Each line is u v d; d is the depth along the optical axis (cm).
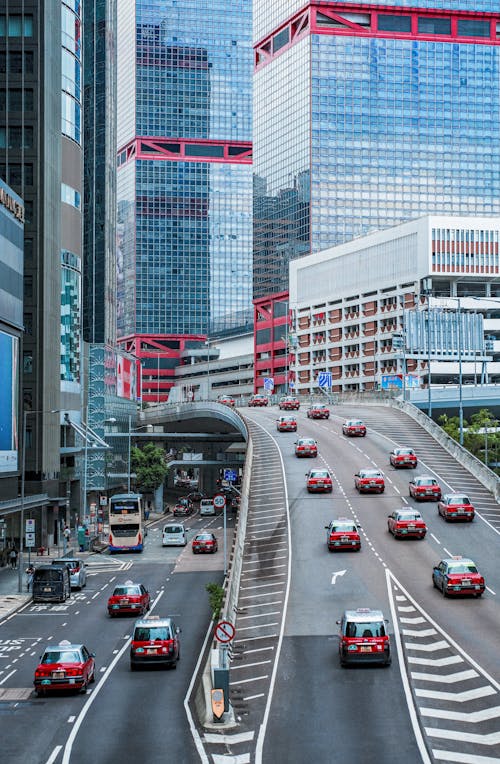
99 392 13200
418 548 5838
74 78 11600
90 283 19325
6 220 8338
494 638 3862
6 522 9456
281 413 13462
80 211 11725
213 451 17450
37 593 6128
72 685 3478
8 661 4203
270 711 3070
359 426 10356
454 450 9206
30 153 10131
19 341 8819
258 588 5081
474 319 12938
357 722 2891
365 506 7125
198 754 2686
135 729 2992
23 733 2994
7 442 8381
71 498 11688
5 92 10200
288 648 3894
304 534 6338
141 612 5347
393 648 3766
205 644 4428
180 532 9444
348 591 4856
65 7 11425
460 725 2817
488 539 6072
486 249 19662
